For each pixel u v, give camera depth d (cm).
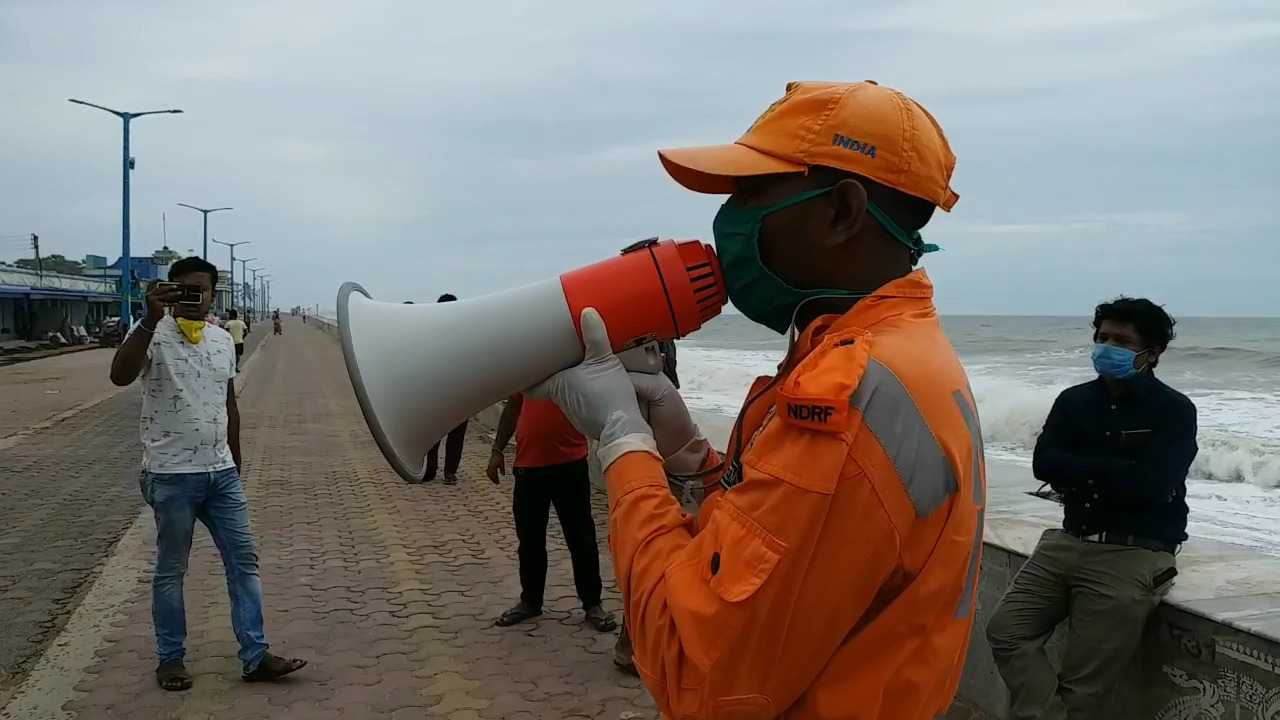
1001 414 1177
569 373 142
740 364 2403
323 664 420
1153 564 270
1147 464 274
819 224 123
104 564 581
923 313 124
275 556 608
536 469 467
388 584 546
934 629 116
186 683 389
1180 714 266
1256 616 252
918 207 127
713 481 162
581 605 508
